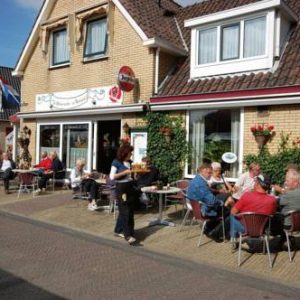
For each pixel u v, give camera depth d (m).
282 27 11.24
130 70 12.87
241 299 5.21
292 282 5.84
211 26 11.87
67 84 15.62
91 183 11.12
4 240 7.99
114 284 5.69
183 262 6.72
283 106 10.00
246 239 7.50
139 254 7.19
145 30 12.92
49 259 6.80
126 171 7.85
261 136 10.13
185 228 8.83
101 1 14.31
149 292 5.41
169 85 12.58
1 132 28.22
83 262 6.68
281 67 10.61
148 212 10.48
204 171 7.95
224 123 11.23
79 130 15.31
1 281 5.75
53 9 16.28
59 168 14.30
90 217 10.07
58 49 16.28
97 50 14.65
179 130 11.95
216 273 6.21
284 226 6.83
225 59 11.62
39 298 5.15
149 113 12.48
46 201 12.25
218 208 7.79
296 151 9.68
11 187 15.37
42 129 16.95
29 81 17.36
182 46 13.52
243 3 14.06
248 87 10.48
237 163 10.90
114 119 13.95
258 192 6.71
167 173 12.11
